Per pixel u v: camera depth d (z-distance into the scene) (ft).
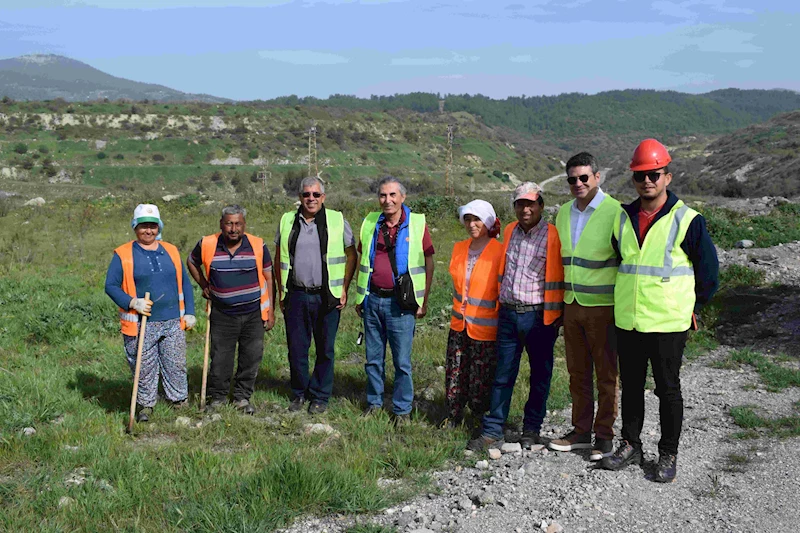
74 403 18.20
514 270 15.78
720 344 26.27
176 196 85.81
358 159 504.84
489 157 618.03
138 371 16.71
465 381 17.20
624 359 13.99
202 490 13.05
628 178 374.02
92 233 61.16
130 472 13.82
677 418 13.55
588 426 15.65
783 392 20.01
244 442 16.22
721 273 36.17
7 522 11.75
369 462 14.78
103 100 570.87
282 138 514.68
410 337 17.65
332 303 18.12
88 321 27.35
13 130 462.19
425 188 227.61
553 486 13.55
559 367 23.00
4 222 68.39
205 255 18.13
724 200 96.37
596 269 14.60
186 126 519.60
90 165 420.36
